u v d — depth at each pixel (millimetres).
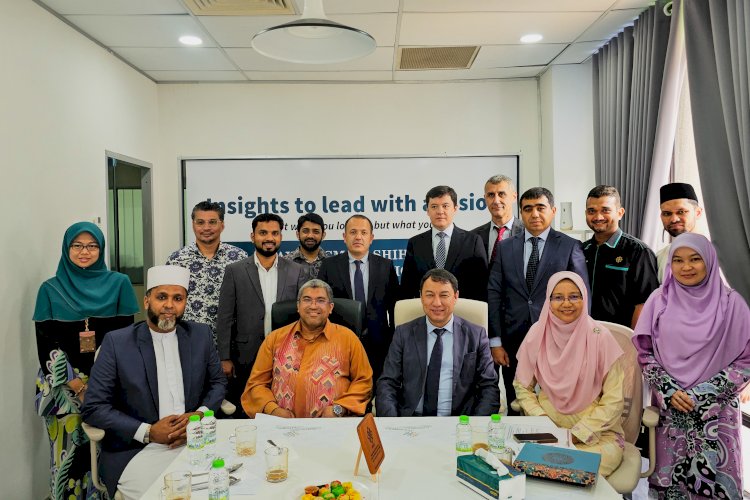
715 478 2174
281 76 4590
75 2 3027
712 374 2219
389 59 4156
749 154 2555
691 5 2938
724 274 2781
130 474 2084
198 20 3330
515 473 1474
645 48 3523
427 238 3215
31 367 2889
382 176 4797
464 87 4789
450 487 1539
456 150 4797
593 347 2238
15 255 2775
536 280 2906
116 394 2328
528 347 2406
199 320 3352
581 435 2102
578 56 4238
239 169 4766
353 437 1920
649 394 2871
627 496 2549
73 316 2684
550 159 4551
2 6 2693
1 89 2688
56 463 2602
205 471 1656
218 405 2449
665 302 2395
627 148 3820
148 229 4590
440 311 2400
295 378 2494
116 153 3939
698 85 2916
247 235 4789
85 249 2773
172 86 4727
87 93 3531
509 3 3184
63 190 3225
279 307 2779
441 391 2461
